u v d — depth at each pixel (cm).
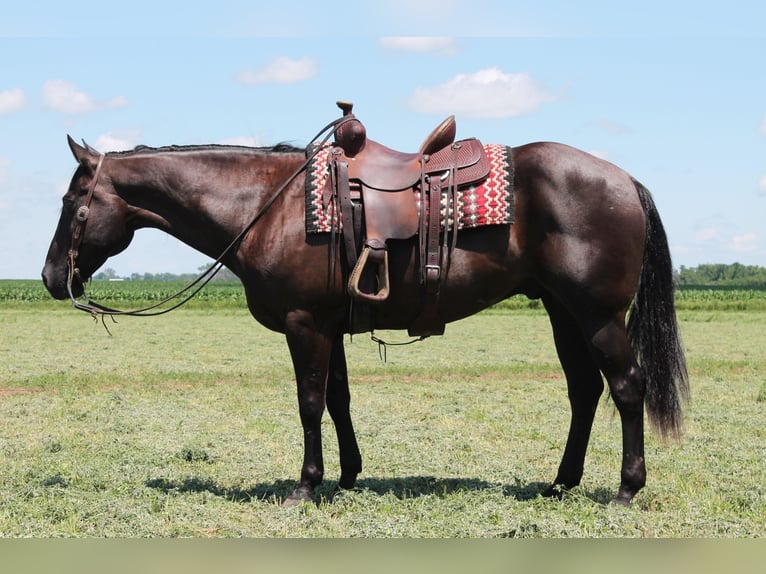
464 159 595
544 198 584
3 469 762
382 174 593
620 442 906
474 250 590
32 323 3102
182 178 631
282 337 2567
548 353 2055
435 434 946
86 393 1320
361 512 599
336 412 649
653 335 599
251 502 630
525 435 952
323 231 586
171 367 1714
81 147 642
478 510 595
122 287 7012
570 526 559
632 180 602
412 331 621
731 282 11462
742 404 1195
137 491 654
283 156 634
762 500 628
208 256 649
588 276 579
